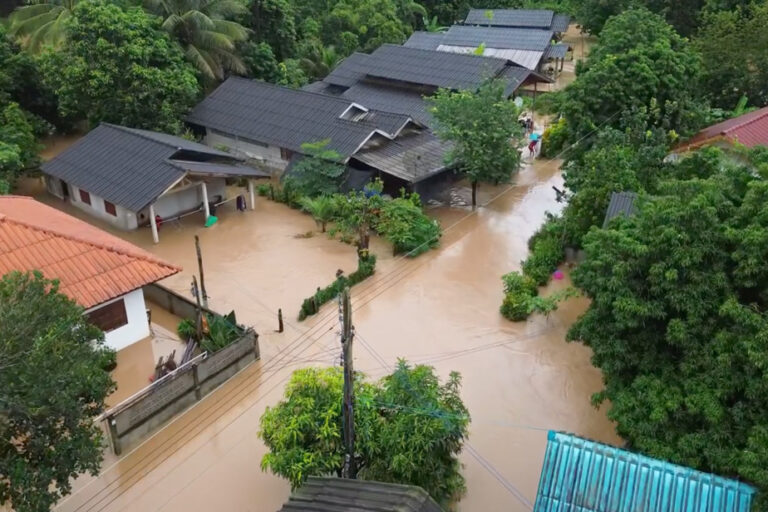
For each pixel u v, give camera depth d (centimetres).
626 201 2275
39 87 3638
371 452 1359
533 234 2770
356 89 4178
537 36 5091
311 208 2822
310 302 2194
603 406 1808
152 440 1667
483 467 1606
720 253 1331
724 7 4056
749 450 1156
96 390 1281
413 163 2991
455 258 2614
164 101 3353
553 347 2067
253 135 3350
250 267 2522
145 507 1495
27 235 1919
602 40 3603
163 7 3728
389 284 2417
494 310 2264
